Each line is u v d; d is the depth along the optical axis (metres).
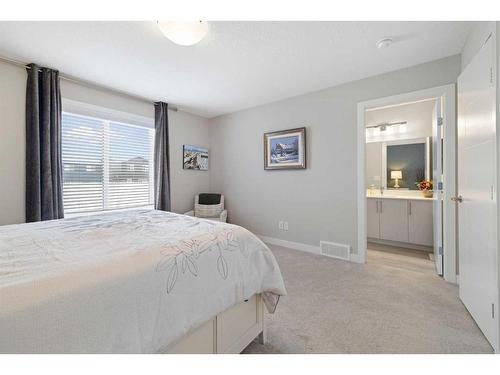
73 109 2.71
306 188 3.30
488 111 1.42
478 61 1.56
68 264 0.86
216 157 4.38
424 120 3.83
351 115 2.87
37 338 0.64
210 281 1.11
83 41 1.97
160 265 0.96
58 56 2.21
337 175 3.01
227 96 3.34
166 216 1.91
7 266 0.85
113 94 3.07
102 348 0.74
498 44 1.32
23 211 2.36
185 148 4.02
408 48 2.12
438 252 2.48
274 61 2.34
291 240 3.48
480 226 1.54
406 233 3.54
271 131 3.63
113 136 3.14
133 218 1.81
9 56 2.20
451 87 2.25
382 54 2.22
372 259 3.02
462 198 1.85
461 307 1.83
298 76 2.70
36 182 2.34
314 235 3.24
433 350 1.36
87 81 2.77
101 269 0.84
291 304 1.90
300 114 3.31
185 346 1.02
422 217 3.42
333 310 1.80
